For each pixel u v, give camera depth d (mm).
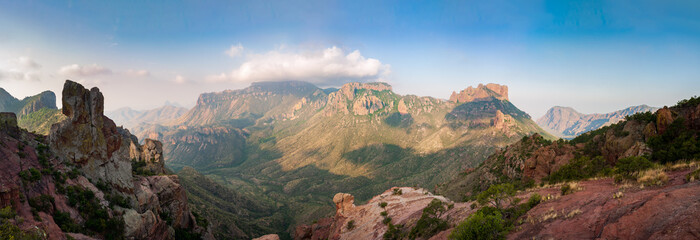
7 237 28906
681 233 8664
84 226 43094
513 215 20641
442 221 32875
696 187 10867
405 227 43750
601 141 61406
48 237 34344
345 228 60906
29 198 38062
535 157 72125
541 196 22531
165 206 70688
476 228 18156
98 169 53562
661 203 10797
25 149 44344
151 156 99438
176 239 70062
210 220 126500
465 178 132250
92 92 55094
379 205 63500
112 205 50938
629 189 17172
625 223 10914
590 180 25953
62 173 46375
